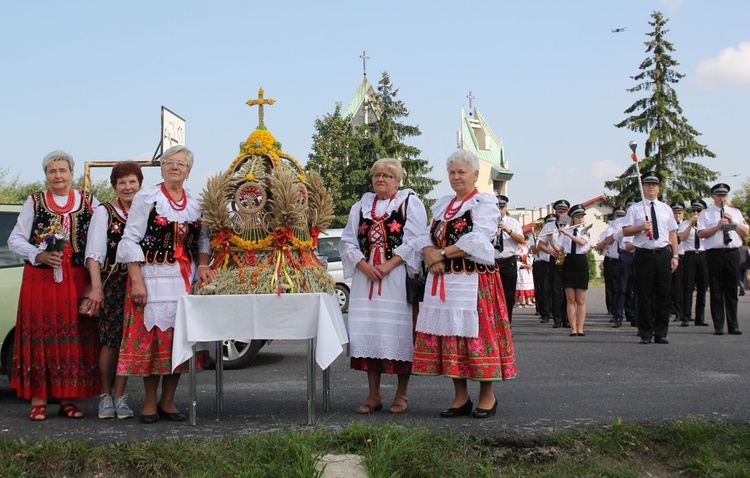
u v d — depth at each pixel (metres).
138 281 5.27
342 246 5.93
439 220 5.62
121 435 4.96
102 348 5.62
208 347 5.70
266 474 4.29
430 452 4.53
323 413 5.74
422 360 5.49
